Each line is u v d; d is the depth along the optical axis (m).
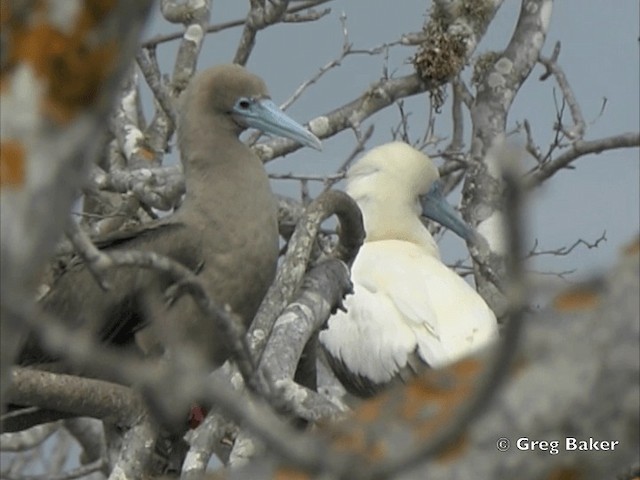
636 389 4.74
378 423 5.11
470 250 17.48
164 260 6.57
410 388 5.23
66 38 4.54
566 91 17.42
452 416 4.42
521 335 4.32
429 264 17.86
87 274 14.13
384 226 18.92
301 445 4.56
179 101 15.52
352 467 4.51
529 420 4.79
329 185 16.97
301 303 11.95
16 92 4.54
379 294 17.62
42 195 4.53
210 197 13.85
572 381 4.79
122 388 11.80
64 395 11.65
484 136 17.77
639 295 4.79
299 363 12.83
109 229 17.08
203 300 6.61
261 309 11.94
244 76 14.57
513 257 4.23
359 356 17.48
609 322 4.80
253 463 5.41
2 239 4.48
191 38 17.64
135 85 17.75
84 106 4.56
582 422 4.77
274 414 6.82
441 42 17.92
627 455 4.77
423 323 17.19
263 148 16.91
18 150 4.52
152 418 11.81
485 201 17.53
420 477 4.77
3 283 4.35
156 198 16.05
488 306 17.64
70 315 14.03
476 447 4.79
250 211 13.83
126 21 4.54
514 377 4.84
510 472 4.77
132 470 11.81
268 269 13.89
